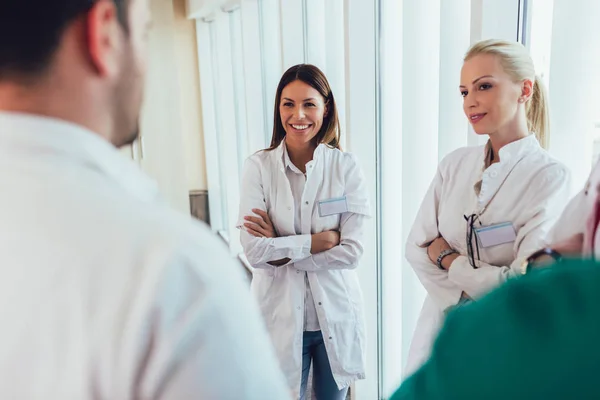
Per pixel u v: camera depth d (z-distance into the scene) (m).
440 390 0.36
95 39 0.46
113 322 0.39
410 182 2.02
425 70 1.92
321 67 2.89
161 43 5.11
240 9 4.30
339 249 1.95
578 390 0.30
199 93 5.89
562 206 1.24
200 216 6.12
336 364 2.01
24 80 0.43
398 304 2.37
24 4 0.42
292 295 1.99
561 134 1.41
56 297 0.40
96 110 0.48
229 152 5.11
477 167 1.41
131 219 0.43
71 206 0.42
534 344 0.33
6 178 0.42
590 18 1.32
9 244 0.41
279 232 2.03
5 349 0.39
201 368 0.41
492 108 1.28
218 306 0.43
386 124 2.26
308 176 2.00
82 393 0.39
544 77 1.51
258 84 3.94
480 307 0.37
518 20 1.58
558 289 0.34
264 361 0.47
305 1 3.01
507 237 1.29
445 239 1.47
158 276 0.40
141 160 5.14
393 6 2.16
